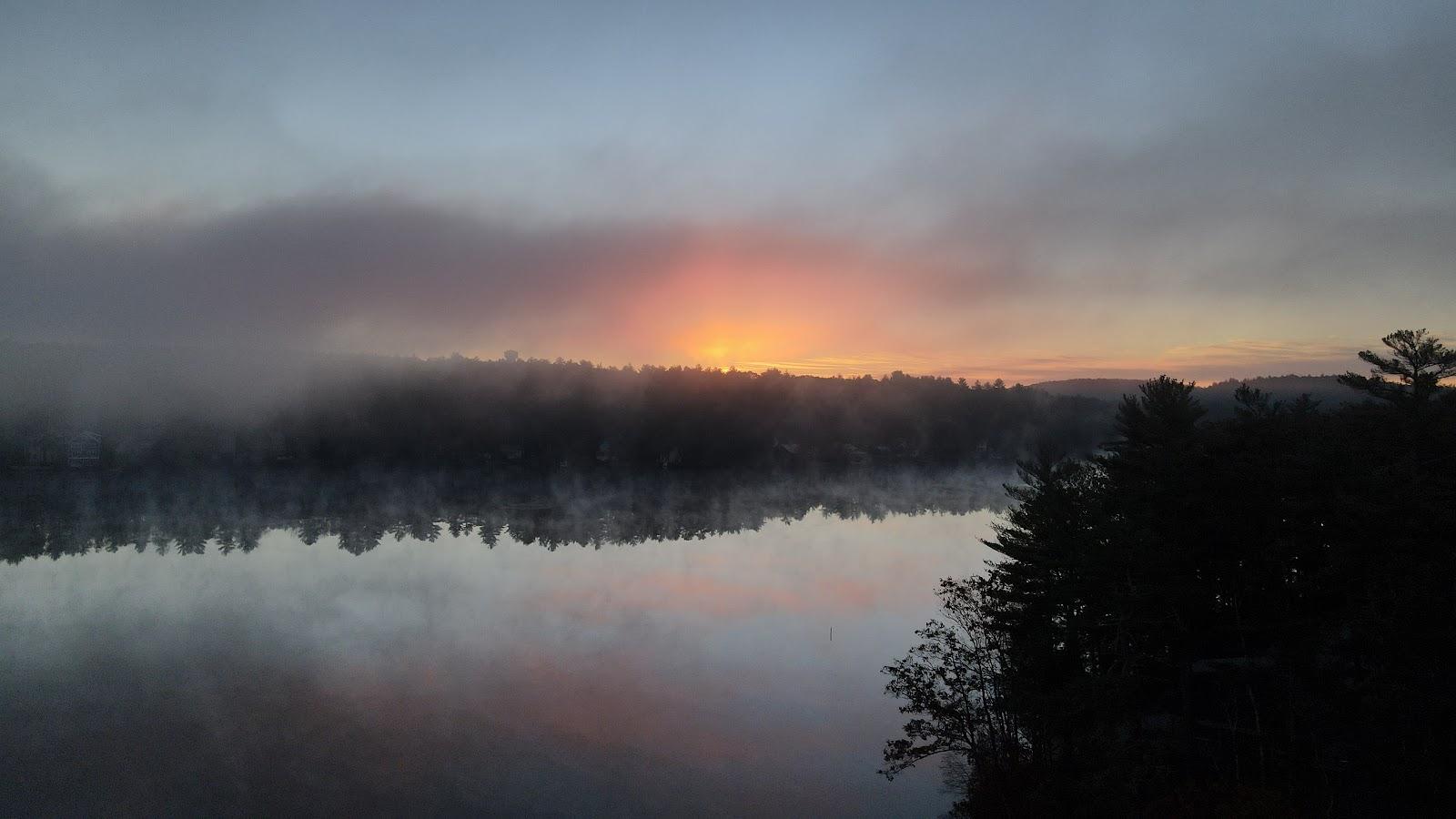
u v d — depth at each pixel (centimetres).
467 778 4044
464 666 5803
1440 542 2592
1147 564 2789
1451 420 3048
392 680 5516
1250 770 2908
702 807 3744
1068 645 3244
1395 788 2578
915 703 3484
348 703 5075
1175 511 3019
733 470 19138
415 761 4234
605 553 10269
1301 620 2895
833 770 4159
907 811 3734
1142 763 2834
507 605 7631
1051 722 3112
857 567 9519
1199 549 3011
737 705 5050
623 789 3934
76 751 4341
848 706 5066
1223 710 3228
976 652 3434
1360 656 2808
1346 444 2972
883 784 3997
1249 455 3091
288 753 4344
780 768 4178
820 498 16075
